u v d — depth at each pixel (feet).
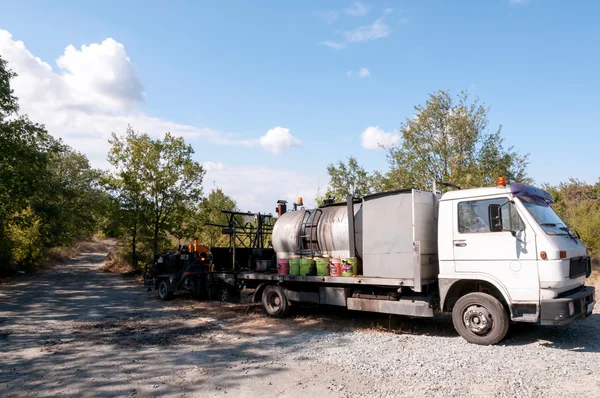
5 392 17.53
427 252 26.81
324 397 16.08
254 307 39.58
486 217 23.99
